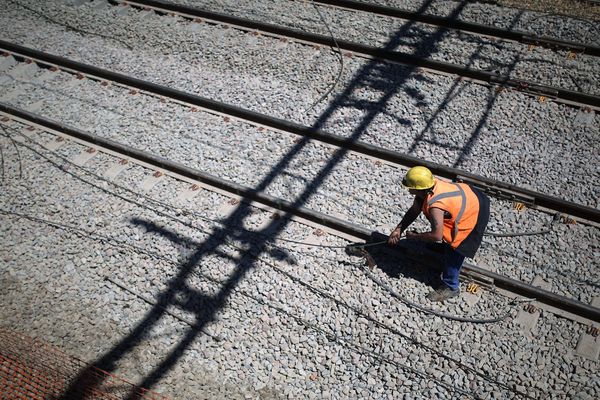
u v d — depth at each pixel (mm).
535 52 8641
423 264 6148
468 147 7430
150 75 9062
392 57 8742
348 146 7523
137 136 8016
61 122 8344
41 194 7410
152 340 5848
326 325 5785
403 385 5305
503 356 5422
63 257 6656
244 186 7094
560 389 5156
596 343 5422
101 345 5852
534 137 7477
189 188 7250
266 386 5430
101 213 7074
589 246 6223
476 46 8844
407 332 5676
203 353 5699
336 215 6750
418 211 5723
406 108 8008
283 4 10078
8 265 6652
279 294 6066
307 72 8750
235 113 8156
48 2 11070
